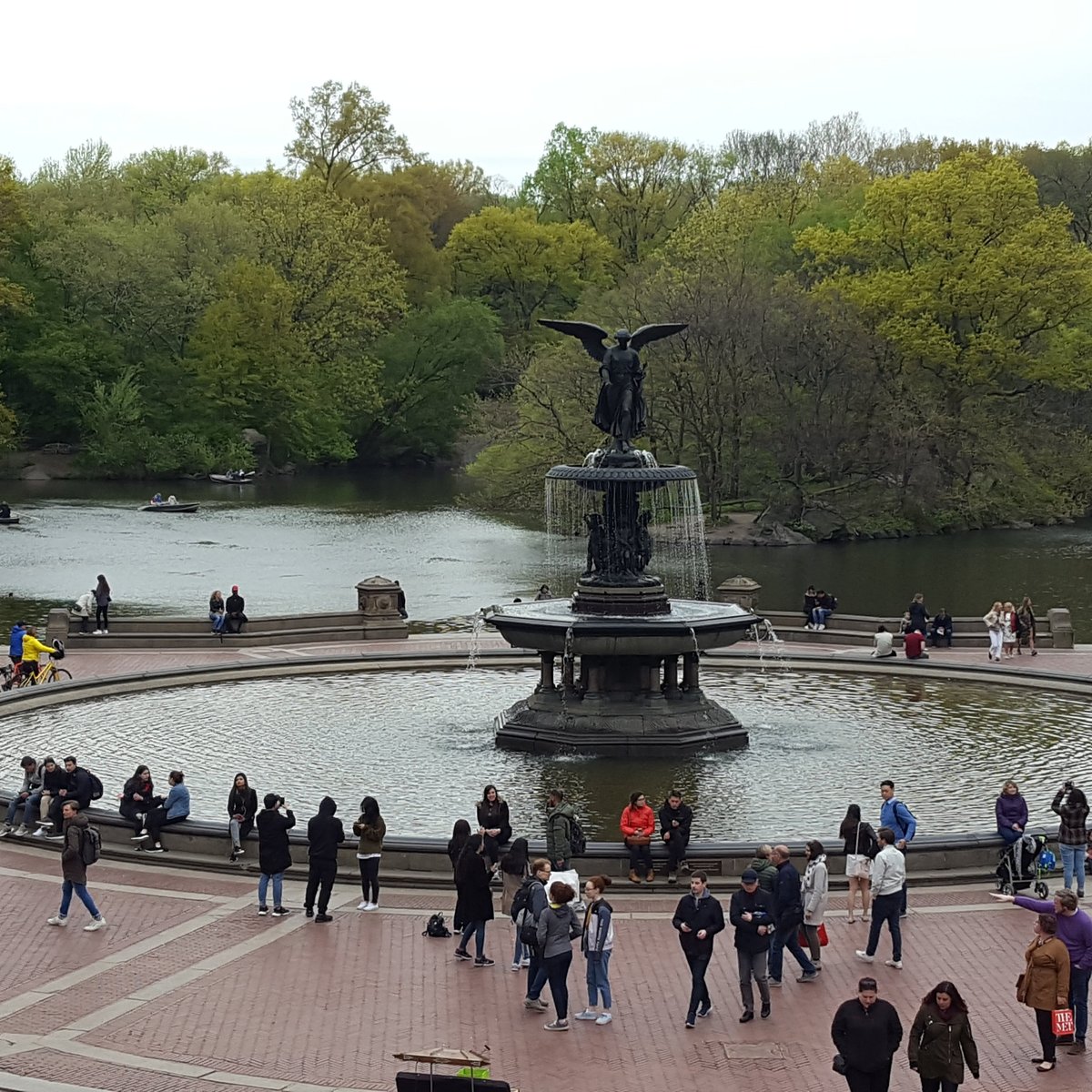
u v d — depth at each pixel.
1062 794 26.23
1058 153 143.12
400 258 155.75
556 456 101.44
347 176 156.75
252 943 23.67
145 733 39.53
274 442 148.38
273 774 35.09
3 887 26.80
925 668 49.72
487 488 107.44
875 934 22.70
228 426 139.88
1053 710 43.25
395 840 27.45
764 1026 20.20
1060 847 26.02
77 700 44.38
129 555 87.75
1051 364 105.94
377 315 149.00
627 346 39.44
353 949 23.36
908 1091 18.28
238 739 38.91
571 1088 18.05
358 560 87.50
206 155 160.38
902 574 84.88
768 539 99.31
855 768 35.81
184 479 139.12
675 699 38.38
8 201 114.44
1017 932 24.22
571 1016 20.47
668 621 37.69
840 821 31.14
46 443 140.75
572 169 162.25
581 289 150.88
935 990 16.80
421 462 159.88
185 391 140.88
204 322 138.50
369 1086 18.06
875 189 106.69
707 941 20.00
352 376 142.62
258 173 157.75
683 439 105.25
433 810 32.03
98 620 56.28
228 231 142.00
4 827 30.45
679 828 26.80
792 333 100.06
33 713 42.25
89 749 37.66
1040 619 57.34
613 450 39.12
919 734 39.69
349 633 56.94
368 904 25.41
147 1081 18.12
